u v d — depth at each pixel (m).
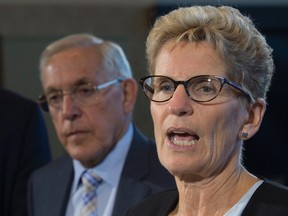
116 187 2.29
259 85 1.40
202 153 1.37
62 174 2.45
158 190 2.16
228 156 1.40
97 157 2.30
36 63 4.43
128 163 2.30
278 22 4.35
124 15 4.36
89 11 4.38
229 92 1.36
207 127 1.35
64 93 2.32
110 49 2.41
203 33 1.37
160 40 1.42
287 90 4.61
